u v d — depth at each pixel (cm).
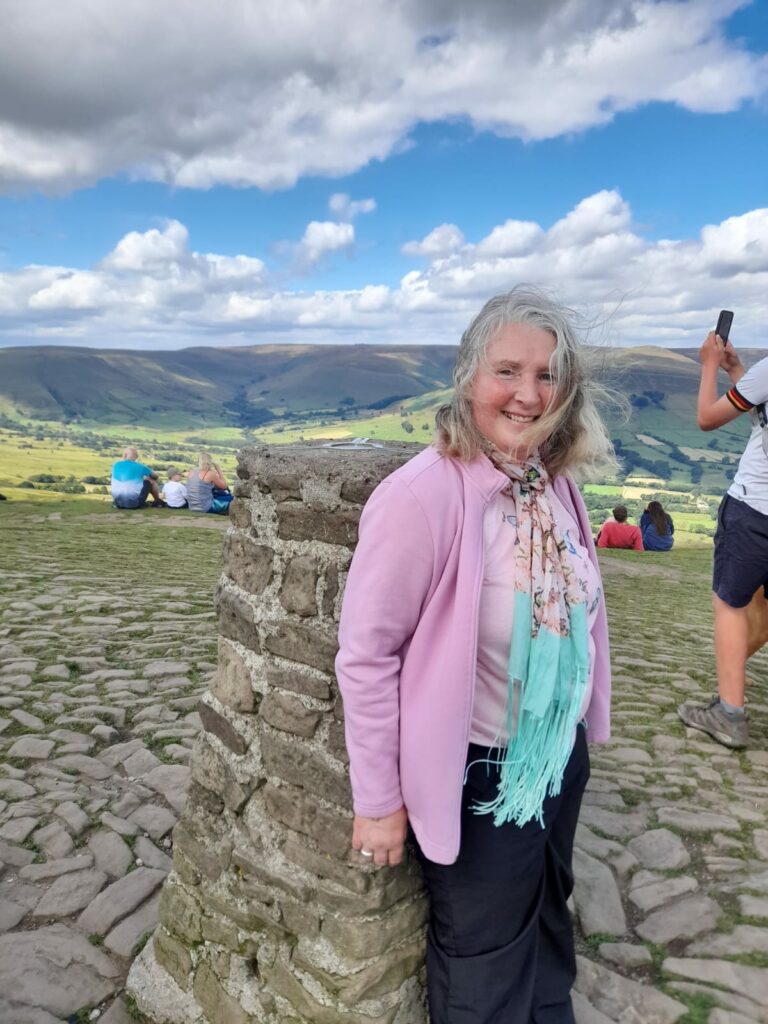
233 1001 229
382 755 169
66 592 814
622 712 473
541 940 220
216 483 1756
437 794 169
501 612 171
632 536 1566
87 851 339
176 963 248
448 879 188
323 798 206
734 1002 233
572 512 194
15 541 1222
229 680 234
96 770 411
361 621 165
